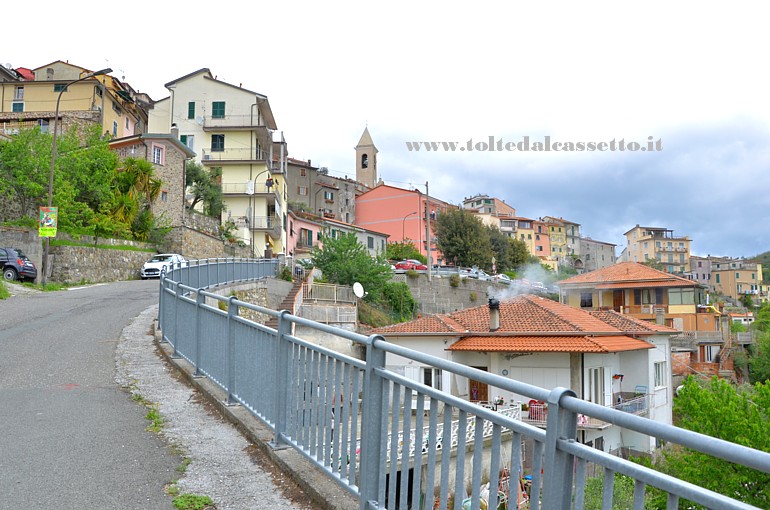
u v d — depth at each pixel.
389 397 3.63
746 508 1.66
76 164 33.72
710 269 116.12
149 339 12.30
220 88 54.59
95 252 31.61
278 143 61.88
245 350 6.33
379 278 39.12
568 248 108.00
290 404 5.09
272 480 4.71
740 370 45.84
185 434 5.95
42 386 8.05
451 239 69.25
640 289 46.31
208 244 43.72
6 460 5.16
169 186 43.91
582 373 19.25
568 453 2.30
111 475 4.83
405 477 3.35
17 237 28.73
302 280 33.38
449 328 21.12
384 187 83.00
